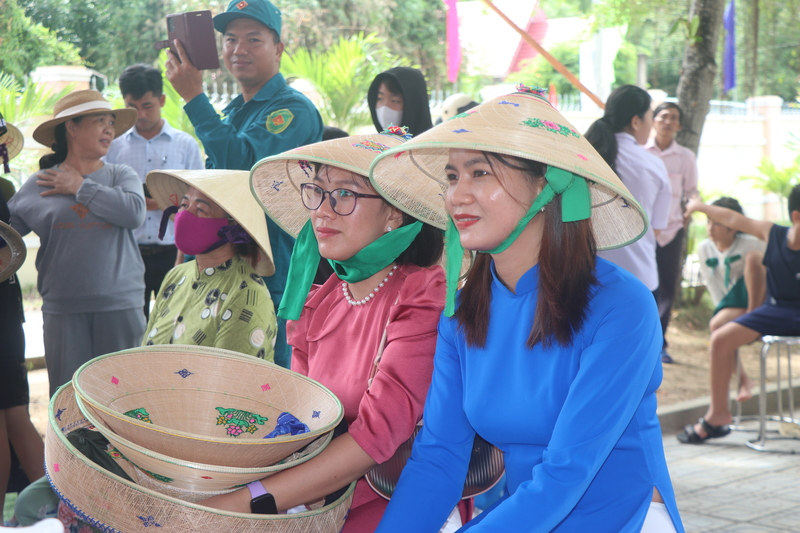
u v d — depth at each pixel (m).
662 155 6.75
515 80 17.30
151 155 5.39
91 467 1.41
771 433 5.09
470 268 1.71
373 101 4.48
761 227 4.90
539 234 1.57
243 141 3.49
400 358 1.71
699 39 7.23
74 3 16.06
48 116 9.76
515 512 1.42
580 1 17.80
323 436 1.67
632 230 1.64
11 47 14.08
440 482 1.67
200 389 1.81
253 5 3.60
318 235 1.85
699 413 5.39
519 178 1.50
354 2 17.20
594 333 1.49
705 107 7.31
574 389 1.47
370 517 1.87
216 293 2.44
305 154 1.80
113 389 1.71
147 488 1.54
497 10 5.67
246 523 1.40
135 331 3.81
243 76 3.70
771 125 15.51
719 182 14.84
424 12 17.83
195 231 2.41
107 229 3.69
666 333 6.79
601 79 11.55
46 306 3.65
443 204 1.85
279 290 3.40
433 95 13.25
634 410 1.47
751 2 8.43
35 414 4.97
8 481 3.37
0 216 3.24
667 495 1.59
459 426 1.70
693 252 10.01
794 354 7.11
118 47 16.05
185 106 3.45
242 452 1.45
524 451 1.61
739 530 3.48
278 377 1.81
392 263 1.90
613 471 1.55
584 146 1.53
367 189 1.83
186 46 3.42
